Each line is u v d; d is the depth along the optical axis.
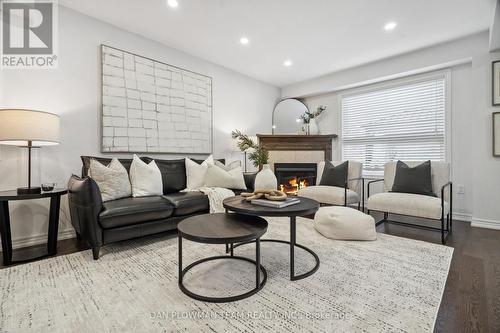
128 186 2.62
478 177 3.16
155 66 3.37
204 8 2.66
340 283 1.67
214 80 4.18
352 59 3.98
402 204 2.71
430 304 1.43
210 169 3.30
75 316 1.33
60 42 2.64
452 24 2.94
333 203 3.24
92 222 2.05
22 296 1.52
